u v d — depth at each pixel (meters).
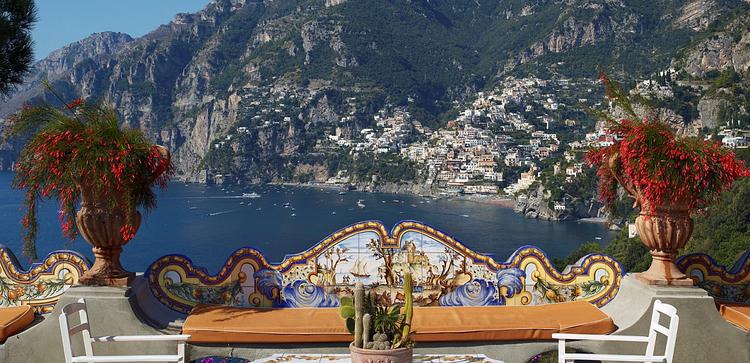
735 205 52.34
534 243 126.06
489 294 6.71
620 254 60.84
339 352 5.88
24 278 6.48
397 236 6.71
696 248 53.12
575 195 164.75
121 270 6.26
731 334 6.07
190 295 6.54
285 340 5.83
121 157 5.89
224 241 122.75
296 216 160.88
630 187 6.51
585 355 4.89
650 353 4.93
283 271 6.66
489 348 5.94
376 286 6.68
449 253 6.70
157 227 140.00
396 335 4.61
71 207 6.07
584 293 6.70
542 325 5.92
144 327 5.95
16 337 5.81
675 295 6.11
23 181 6.10
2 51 6.79
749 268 6.70
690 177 6.02
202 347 5.88
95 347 5.92
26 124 6.15
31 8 6.97
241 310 6.30
